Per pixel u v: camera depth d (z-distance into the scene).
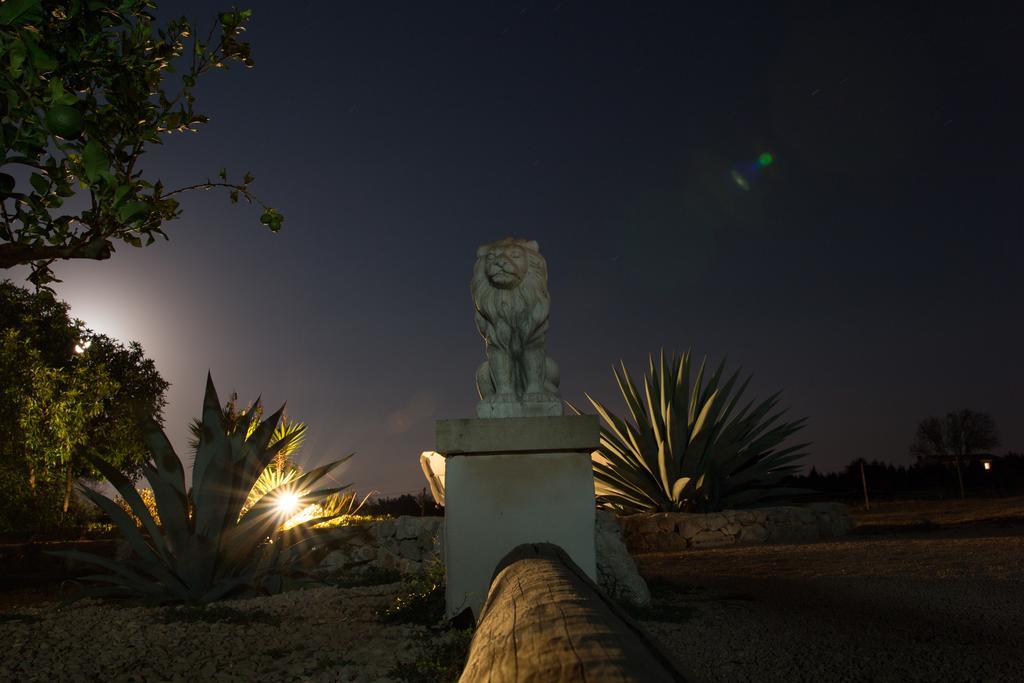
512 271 5.70
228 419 13.33
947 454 35.25
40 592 9.52
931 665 4.83
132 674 4.59
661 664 1.59
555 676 1.37
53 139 2.71
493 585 3.80
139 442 16.53
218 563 7.95
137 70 3.16
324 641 5.27
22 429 11.16
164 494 7.84
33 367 11.48
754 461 17.97
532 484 5.23
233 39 3.38
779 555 11.33
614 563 6.74
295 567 8.82
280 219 3.45
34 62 2.58
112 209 2.82
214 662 4.84
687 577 8.96
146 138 3.16
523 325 5.78
